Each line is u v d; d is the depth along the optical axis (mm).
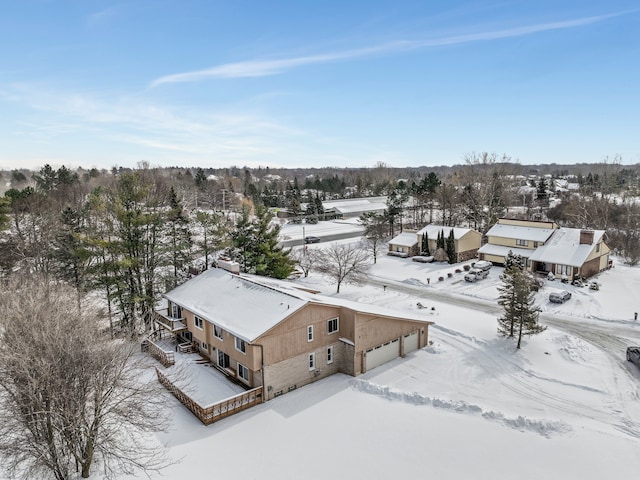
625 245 63375
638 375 28000
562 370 28938
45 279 31641
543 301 43594
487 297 46406
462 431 22141
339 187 162750
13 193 70625
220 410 23547
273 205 132375
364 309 30141
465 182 110188
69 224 45281
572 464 19312
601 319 38438
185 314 33281
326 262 56094
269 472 19047
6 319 17297
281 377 26469
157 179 92750
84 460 17344
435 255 64750
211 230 46688
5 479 16797
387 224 83562
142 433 21234
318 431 22344
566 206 89375
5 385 16344
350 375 29094
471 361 30719
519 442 21078
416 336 33375
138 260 34969
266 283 33219
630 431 21938
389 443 21188
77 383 16844
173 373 28641
